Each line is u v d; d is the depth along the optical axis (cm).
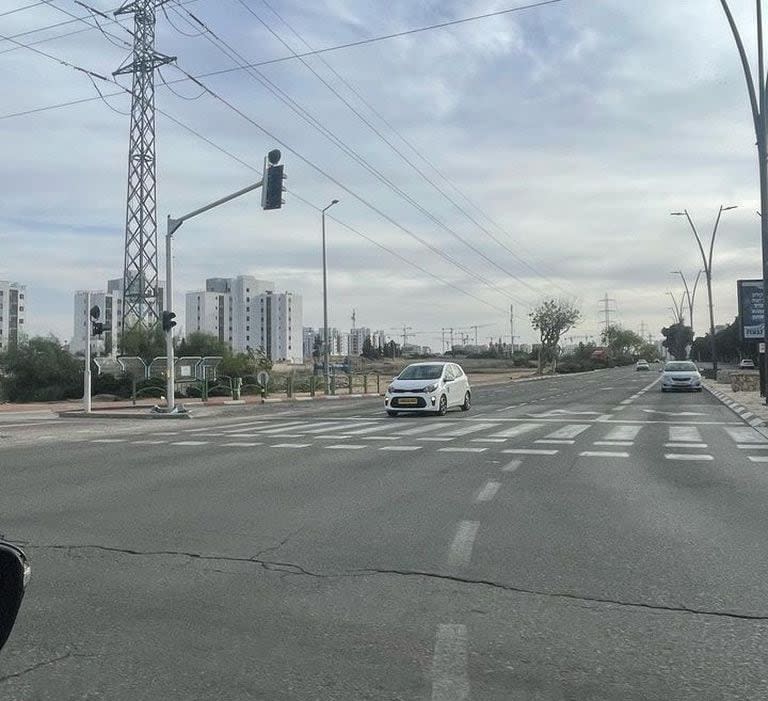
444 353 18088
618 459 1206
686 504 831
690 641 437
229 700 367
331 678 390
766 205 2058
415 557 623
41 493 944
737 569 579
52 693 377
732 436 1559
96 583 559
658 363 17738
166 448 1452
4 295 11556
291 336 12062
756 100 1973
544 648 429
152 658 418
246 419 2319
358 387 4728
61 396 3903
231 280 12212
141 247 4388
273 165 2109
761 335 2817
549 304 8544
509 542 668
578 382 5619
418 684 383
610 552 631
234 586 548
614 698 367
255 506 845
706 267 4834
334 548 655
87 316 2742
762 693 371
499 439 1527
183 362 3803
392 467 1140
